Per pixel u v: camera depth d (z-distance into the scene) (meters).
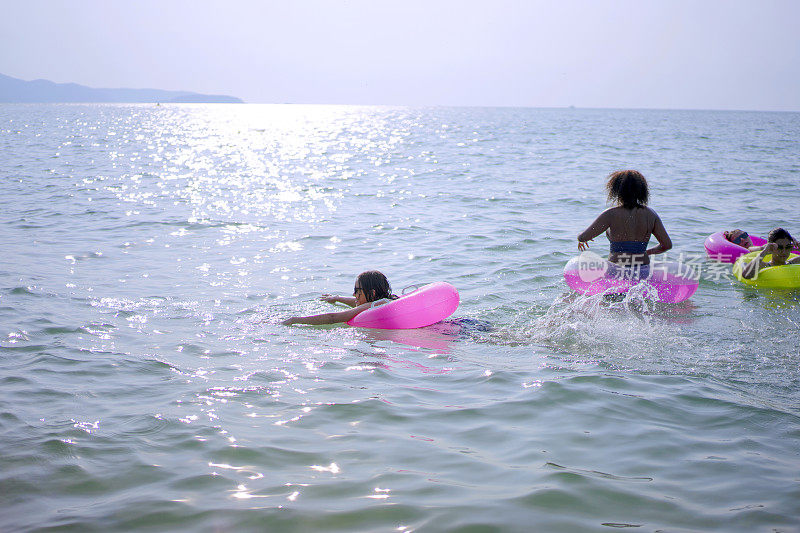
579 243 6.40
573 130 51.50
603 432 3.34
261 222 10.33
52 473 2.90
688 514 2.55
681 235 9.20
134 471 2.92
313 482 2.82
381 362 4.48
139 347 4.71
